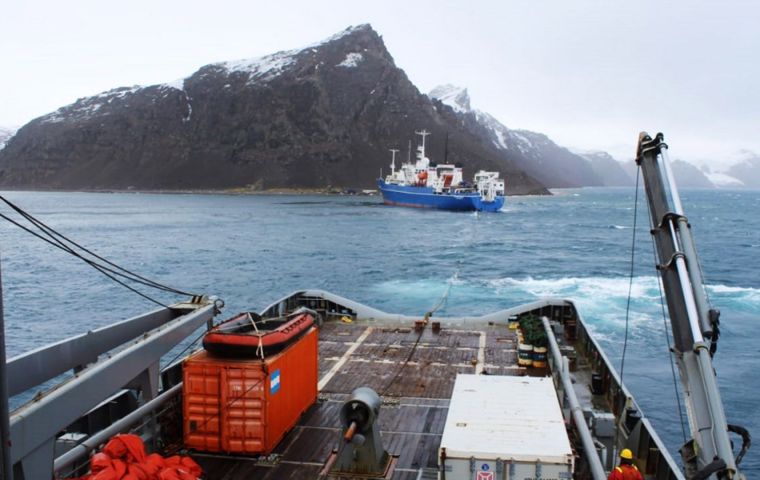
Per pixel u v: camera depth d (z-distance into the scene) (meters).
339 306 26.06
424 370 19.19
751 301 56.03
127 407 14.74
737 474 9.05
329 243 109.50
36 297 60.38
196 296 17.27
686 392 10.76
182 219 173.50
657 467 13.09
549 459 9.84
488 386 12.64
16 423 8.97
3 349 7.39
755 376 33.47
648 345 38.25
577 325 23.12
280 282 67.88
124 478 9.24
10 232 134.00
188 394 13.29
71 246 106.31
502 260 86.94
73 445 12.03
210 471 12.73
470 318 25.08
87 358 13.79
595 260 87.25
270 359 13.47
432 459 13.34
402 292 60.41
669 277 11.40
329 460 13.19
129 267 80.81
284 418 14.21
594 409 16.67
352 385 17.89
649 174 12.42
